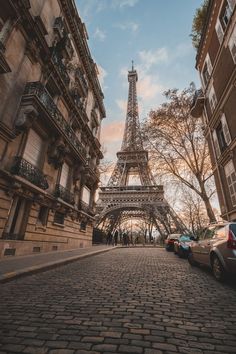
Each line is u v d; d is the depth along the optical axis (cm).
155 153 2523
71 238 1825
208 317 378
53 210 1480
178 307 427
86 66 2314
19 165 1076
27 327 329
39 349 266
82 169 1950
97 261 1155
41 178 1271
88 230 2345
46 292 522
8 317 366
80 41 2053
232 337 307
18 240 1110
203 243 837
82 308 415
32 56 1285
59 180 1555
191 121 2305
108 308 416
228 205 1517
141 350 269
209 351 270
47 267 832
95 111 2764
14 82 1112
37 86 1215
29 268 739
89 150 2491
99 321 355
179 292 535
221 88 1541
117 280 665
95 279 678
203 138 2305
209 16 1662
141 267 944
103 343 285
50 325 337
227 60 1434
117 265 1002
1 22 1072
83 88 2116
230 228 633
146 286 592
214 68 1639
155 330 326
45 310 402
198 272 836
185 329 331
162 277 720
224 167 1570
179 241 1480
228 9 1438
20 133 1135
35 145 1291
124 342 288
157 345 282
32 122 1171
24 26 1188
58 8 1661
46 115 1249
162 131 2402
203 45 1861
